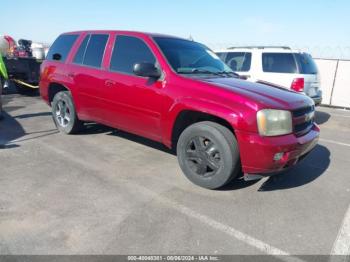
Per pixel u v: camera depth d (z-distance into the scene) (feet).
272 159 11.75
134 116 15.65
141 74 13.91
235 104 12.07
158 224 10.55
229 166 12.43
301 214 11.66
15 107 29.53
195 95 13.10
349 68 42.09
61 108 20.27
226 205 12.03
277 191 13.46
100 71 17.11
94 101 17.62
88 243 9.43
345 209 12.21
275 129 11.85
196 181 13.50
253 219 11.14
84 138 19.69
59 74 19.67
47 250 9.05
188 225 10.57
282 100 12.57
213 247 9.51
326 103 44.19
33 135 20.10
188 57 15.85
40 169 14.66
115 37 17.08
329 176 15.51
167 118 14.10
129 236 9.83
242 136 11.84
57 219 10.61
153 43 15.39
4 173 14.08
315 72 27.63
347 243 10.01
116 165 15.53
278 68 26.91
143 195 12.53
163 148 18.31
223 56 30.12
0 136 19.69
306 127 13.60
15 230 9.92
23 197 11.98
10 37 39.09
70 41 19.85
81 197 12.16
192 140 13.41
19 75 35.37
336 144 21.71
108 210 11.29
